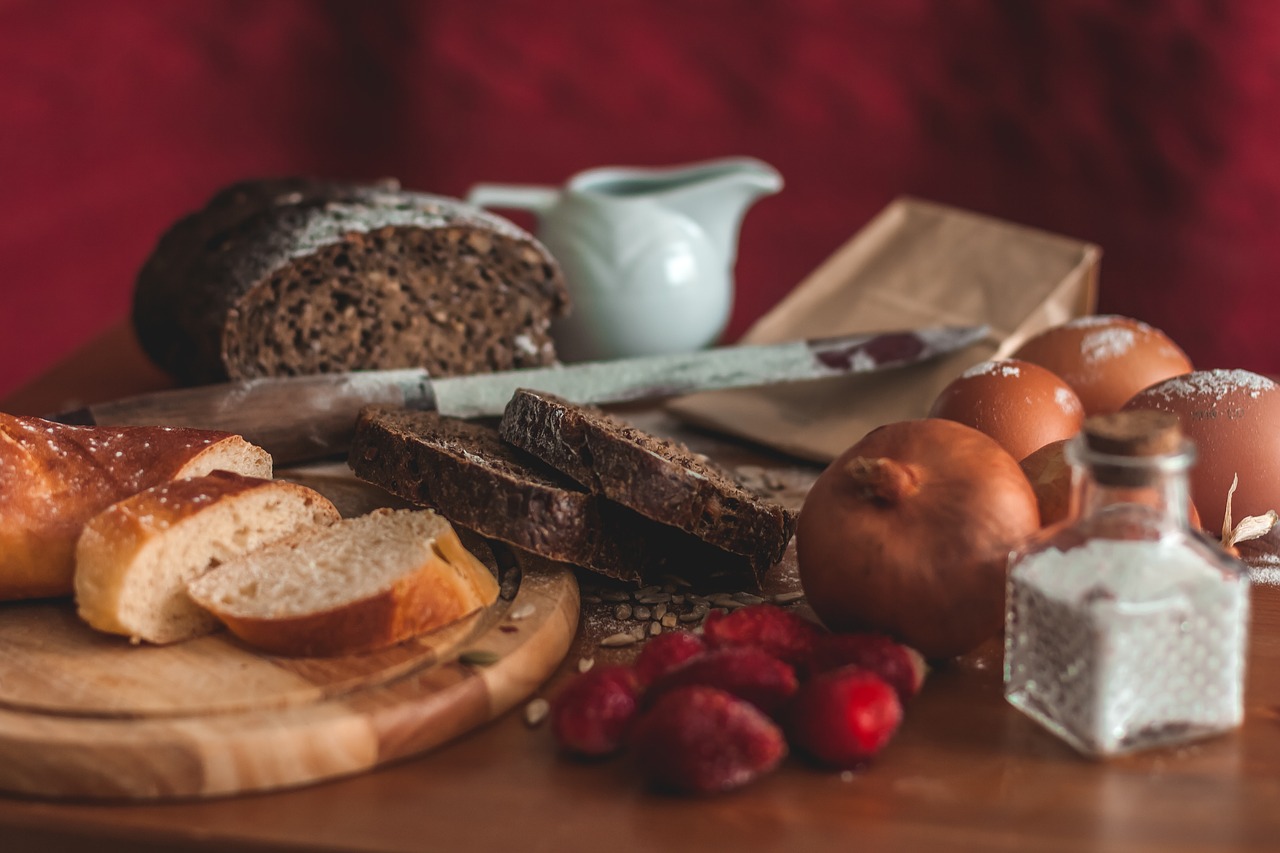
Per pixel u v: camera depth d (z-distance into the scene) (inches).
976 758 39.4
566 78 137.2
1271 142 125.4
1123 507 39.0
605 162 139.6
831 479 43.9
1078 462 38.7
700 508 48.2
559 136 139.2
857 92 133.2
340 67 138.2
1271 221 127.9
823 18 131.1
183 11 135.3
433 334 73.2
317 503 48.6
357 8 135.8
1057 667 39.6
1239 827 36.0
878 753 39.6
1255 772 38.4
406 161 141.6
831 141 135.3
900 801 37.4
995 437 52.7
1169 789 37.7
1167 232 130.5
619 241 75.6
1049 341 60.5
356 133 140.6
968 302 74.9
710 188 77.8
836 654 41.0
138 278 76.8
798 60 133.1
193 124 139.3
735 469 65.4
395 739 39.6
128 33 134.9
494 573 49.3
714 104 136.3
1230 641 39.0
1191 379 53.2
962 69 130.1
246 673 41.9
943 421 44.1
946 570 41.5
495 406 64.9
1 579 46.6
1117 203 130.8
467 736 41.4
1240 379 52.6
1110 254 132.3
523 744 40.9
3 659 43.2
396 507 56.9
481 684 41.3
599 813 37.2
